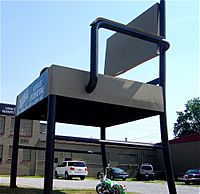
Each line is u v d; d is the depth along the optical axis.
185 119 54.94
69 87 7.38
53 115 7.12
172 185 7.98
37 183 17.08
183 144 35.09
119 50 9.77
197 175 26.12
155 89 8.46
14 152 10.61
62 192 10.12
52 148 7.00
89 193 10.38
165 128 8.36
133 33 7.99
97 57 7.40
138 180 30.28
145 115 9.18
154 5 8.66
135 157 37.41
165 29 8.49
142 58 8.81
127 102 8.02
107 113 9.42
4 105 32.88
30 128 33.12
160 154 37.72
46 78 7.51
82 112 9.49
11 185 10.67
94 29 7.42
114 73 9.84
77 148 33.78
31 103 8.64
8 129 32.66
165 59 8.58
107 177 11.15
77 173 25.59
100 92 7.71
